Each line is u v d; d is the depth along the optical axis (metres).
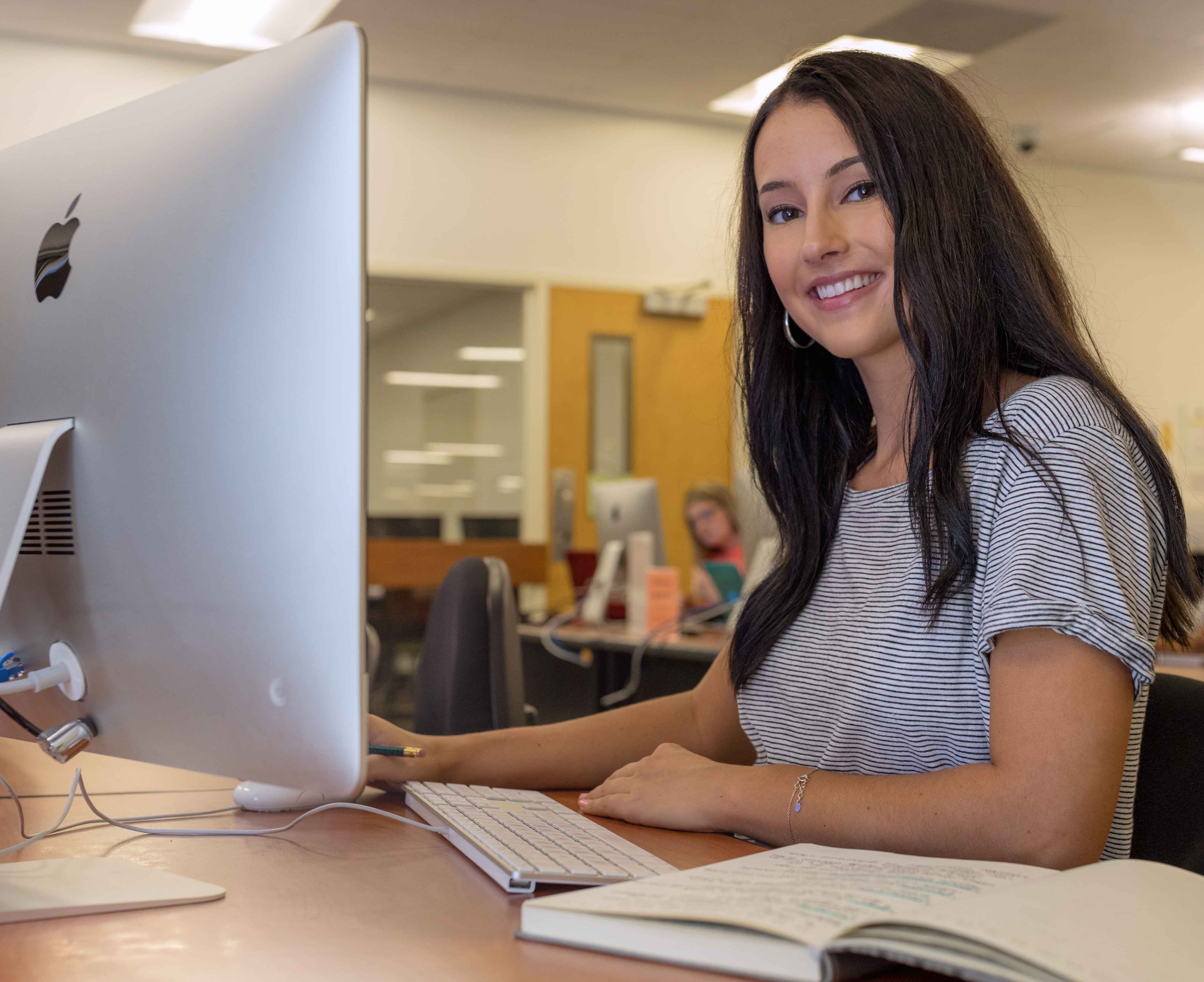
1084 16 5.14
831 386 1.21
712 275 6.73
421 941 0.64
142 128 0.82
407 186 6.13
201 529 0.73
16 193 0.90
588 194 6.50
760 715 1.17
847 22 5.22
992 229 1.04
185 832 0.92
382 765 1.09
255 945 0.63
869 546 1.11
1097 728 0.81
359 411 0.67
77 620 0.82
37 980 0.58
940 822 0.83
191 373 0.74
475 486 6.88
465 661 1.78
